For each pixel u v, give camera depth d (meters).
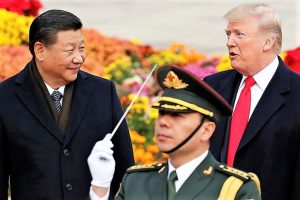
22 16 18.27
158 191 8.80
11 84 11.08
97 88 11.26
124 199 8.97
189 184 8.68
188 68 19.20
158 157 16.08
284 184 10.97
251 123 11.02
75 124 10.94
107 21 30.30
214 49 28.39
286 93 11.05
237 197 8.63
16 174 10.97
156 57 21.31
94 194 9.25
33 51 10.82
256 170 10.95
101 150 9.31
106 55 20.94
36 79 10.98
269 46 11.02
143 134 16.38
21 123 10.88
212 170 8.76
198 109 8.63
